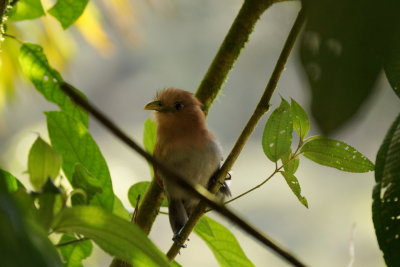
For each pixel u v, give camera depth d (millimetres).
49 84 4641
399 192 4312
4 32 4605
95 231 4242
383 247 4316
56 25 5172
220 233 4602
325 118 2523
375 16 2559
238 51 4738
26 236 3100
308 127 4504
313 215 11422
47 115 4531
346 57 2568
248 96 13617
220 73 4754
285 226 11578
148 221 4691
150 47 15172
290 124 4500
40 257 3152
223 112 13852
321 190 11453
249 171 12688
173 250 4504
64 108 4648
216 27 14477
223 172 4543
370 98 2527
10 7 4570
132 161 12609
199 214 4504
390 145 4320
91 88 16250
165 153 5129
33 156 4277
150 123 4781
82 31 5066
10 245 3004
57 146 4531
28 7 4652
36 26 5141
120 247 4246
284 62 4477
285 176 4512
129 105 16234
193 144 5109
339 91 2537
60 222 4238
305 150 4504
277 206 11977
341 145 4492
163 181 4691
